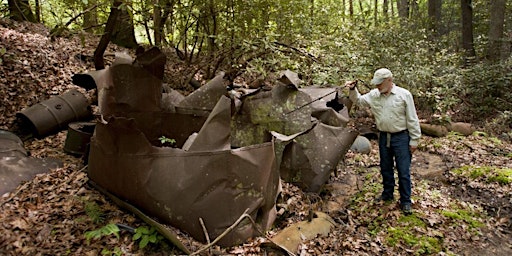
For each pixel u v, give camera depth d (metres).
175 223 3.41
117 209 3.78
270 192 3.76
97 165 3.93
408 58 8.07
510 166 5.75
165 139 4.28
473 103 8.67
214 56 6.95
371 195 4.68
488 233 4.00
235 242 3.43
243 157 3.41
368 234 3.93
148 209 3.53
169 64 8.02
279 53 6.26
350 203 4.63
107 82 4.46
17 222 3.44
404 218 4.13
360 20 8.80
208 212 3.35
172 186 3.39
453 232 3.97
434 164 6.00
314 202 4.50
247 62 6.36
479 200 4.75
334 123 5.13
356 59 6.68
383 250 3.66
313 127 4.65
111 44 9.21
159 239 3.39
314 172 4.64
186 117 4.64
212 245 3.32
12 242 3.24
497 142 7.01
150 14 6.84
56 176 4.31
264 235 3.46
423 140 7.06
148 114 4.65
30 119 5.18
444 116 7.45
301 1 6.94
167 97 5.05
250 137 4.75
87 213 3.60
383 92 4.13
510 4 12.30
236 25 6.64
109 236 3.40
